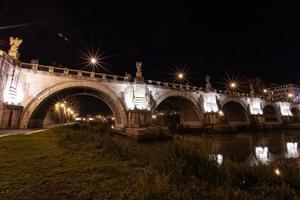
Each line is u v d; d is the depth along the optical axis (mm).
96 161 8586
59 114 58281
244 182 6387
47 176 6441
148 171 6340
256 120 69500
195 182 5688
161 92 47688
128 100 41281
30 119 30812
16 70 28234
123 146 11961
